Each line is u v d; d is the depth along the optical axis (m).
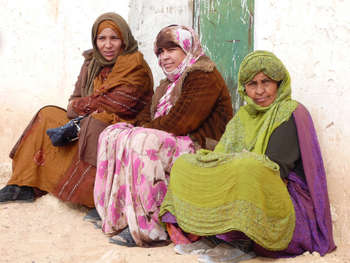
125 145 3.42
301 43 3.64
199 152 3.24
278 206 2.84
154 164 3.35
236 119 3.39
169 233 3.22
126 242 3.29
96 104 4.27
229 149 3.32
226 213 2.84
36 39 5.31
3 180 5.15
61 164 4.18
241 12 4.75
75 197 3.93
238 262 2.89
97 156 3.63
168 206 3.13
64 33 5.23
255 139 3.21
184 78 3.72
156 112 3.98
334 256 3.00
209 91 3.65
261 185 2.79
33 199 4.34
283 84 3.21
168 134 3.54
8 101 5.38
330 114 3.44
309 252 3.03
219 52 4.91
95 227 3.69
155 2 5.21
